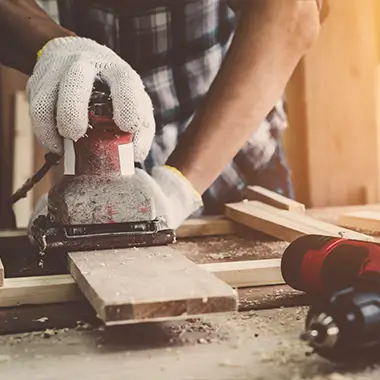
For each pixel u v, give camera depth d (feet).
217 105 3.60
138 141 3.12
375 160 5.49
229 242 3.81
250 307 2.61
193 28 4.67
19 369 2.05
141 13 4.64
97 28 4.69
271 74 3.60
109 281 2.30
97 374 2.00
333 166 5.46
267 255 3.34
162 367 2.04
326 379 1.94
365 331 1.89
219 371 2.00
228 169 4.75
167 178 3.56
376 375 1.96
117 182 3.02
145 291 2.14
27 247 3.66
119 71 3.00
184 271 2.42
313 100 5.39
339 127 5.44
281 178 5.05
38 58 3.33
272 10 3.58
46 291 2.65
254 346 2.20
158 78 4.74
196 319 2.46
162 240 2.97
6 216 4.60
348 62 5.38
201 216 4.49
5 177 6.77
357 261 2.34
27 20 3.58
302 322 2.43
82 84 2.88
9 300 2.62
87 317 2.49
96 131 2.97
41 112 2.97
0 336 2.34
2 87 7.31
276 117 5.00
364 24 5.35
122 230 2.99
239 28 3.71
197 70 4.76
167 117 4.76
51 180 6.82
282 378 1.95
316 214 4.52
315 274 2.47
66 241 2.90
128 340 2.26
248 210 4.12
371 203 5.48
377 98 5.50
